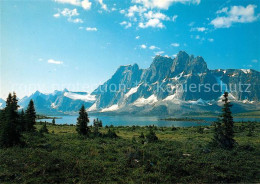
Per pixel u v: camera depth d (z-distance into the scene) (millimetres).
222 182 21938
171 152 31656
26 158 24234
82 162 24734
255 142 49531
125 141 45781
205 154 32062
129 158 27062
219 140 39156
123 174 22672
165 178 21859
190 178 22453
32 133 48812
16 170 21141
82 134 53875
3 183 18594
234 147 38125
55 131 71750
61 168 22406
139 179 21344
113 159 27391
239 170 25297
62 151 29938
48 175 20609
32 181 19234
